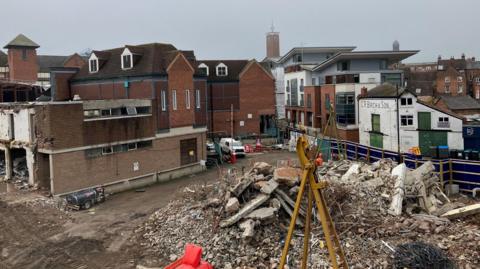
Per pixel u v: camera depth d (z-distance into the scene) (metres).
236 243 16.92
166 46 39.81
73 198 26.17
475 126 37.19
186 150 38.06
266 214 17.17
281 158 43.81
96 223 23.08
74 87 43.81
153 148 34.78
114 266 17.44
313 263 15.29
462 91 79.38
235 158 43.44
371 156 33.66
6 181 32.41
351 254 15.57
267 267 15.66
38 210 25.55
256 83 59.47
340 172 24.75
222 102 58.09
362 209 18.27
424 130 38.84
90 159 29.95
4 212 25.17
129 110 32.69
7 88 49.03
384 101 41.50
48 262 18.28
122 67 38.81
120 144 31.94
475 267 14.33
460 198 25.31
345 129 49.25
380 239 16.50
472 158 33.06
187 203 22.17
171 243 18.59
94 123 30.06
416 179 21.23
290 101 70.56
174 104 36.72
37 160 30.05
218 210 19.19
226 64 60.56
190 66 37.97
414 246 14.33
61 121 28.19
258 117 59.78
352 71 52.97
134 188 33.00
